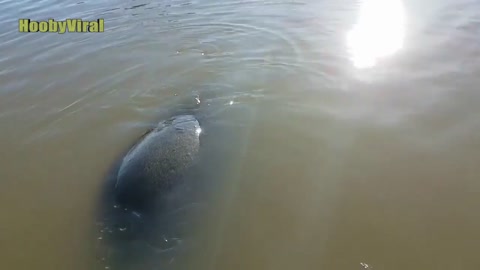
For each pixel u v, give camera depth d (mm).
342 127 13719
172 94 16547
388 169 11766
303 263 9266
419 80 15914
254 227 10219
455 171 11469
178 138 12438
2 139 14055
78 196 11516
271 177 11812
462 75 15867
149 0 26812
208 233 10023
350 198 10914
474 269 8859
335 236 9867
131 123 14797
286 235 9977
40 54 19984
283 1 25344
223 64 18625
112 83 17453
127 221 10031
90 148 13500
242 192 11273
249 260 9398
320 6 24078
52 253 9797
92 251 9750
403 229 9914
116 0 26922
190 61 18969
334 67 17547
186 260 9398
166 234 9875
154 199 10320
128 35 21797
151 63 18953
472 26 19781
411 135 13023
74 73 18219
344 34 20359
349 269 9047
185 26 22625
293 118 14438
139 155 11562
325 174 11781
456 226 9891
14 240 10188
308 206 10766
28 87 17156
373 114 14219
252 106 15352
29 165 12812
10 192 11734
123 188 10602
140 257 9406
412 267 8984
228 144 13227
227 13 24016
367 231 9945
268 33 21188
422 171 11578
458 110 13930
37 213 10992
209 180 11602
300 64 18094
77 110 15648
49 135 14250
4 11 25359
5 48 20609
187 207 10609
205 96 16219
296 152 12750
